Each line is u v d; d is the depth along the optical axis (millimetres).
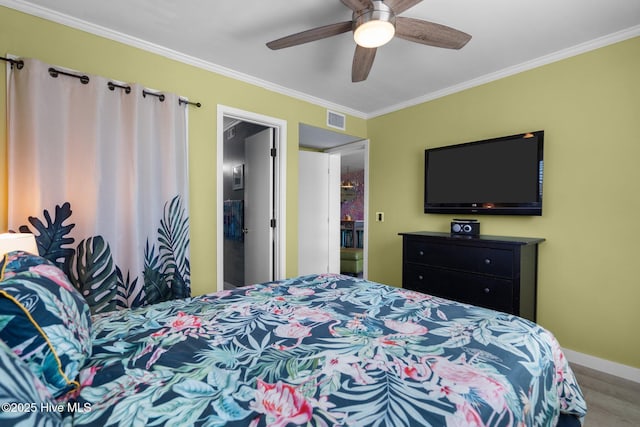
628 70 2018
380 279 3693
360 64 2010
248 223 3691
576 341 2246
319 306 1478
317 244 4672
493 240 2229
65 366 761
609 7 1782
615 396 1839
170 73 2355
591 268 2180
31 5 1790
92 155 1899
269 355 985
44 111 1746
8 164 1694
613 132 2080
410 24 1595
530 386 896
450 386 801
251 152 3592
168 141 2236
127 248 2051
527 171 2422
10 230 1675
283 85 2988
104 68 2059
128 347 1035
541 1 1735
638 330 1995
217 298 1616
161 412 698
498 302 2201
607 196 2107
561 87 2309
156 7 1836
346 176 8625
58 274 1005
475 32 2049
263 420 677
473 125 2836
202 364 925
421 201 3283
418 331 1177
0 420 476
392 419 678
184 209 2340
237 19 1956
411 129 3373
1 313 684
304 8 1841
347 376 855
